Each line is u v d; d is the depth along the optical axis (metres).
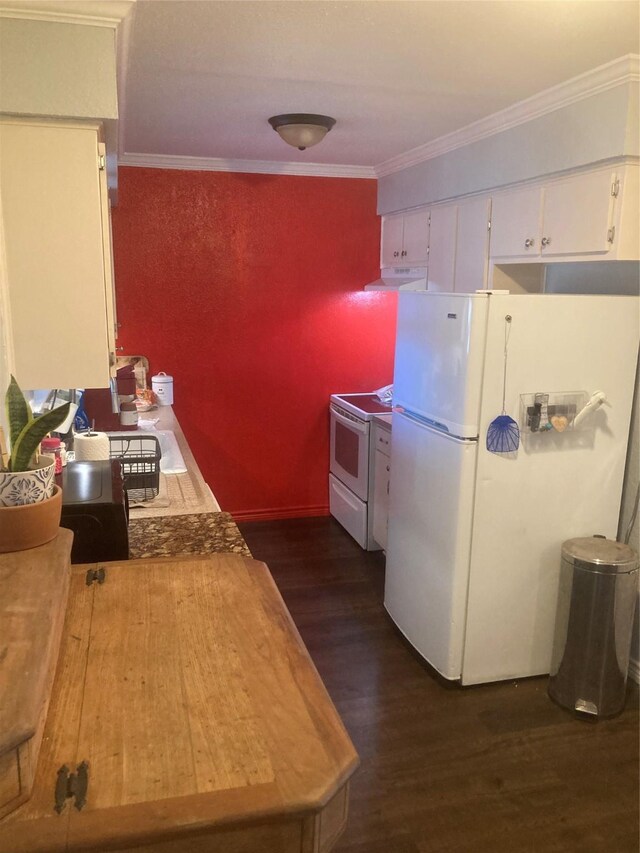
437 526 2.70
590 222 2.47
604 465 2.69
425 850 1.94
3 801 0.83
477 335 2.43
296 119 2.86
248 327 4.24
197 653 1.15
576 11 1.78
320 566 3.84
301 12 1.80
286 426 4.45
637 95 2.21
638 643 2.78
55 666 1.06
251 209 4.09
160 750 0.93
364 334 4.45
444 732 2.44
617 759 2.32
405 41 2.01
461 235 3.33
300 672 1.11
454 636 2.66
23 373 1.93
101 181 1.87
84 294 1.91
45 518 1.31
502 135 2.88
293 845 0.88
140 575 1.41
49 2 1.64
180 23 1.88
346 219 4.26
